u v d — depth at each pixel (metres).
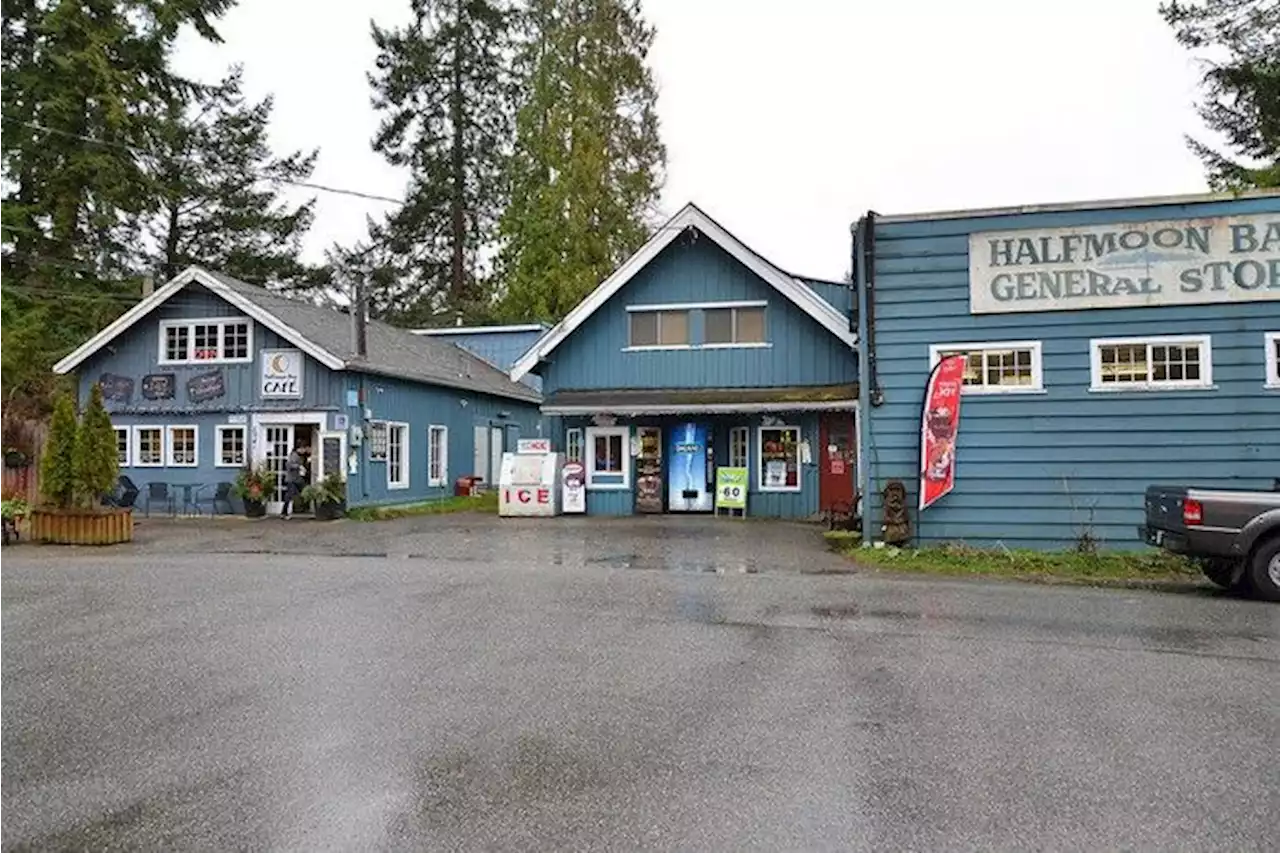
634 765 4.58
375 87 41.97
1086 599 9.73
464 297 42.06
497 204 42.00
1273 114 22.94
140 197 30.94
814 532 16.72
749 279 20.16
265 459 21.89
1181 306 12.99
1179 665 6.69
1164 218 13.12
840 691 5.95
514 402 31.17
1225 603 9.52
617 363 20.73
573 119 33.12
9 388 24.91
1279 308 12.69
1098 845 3.70
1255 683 6.18
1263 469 12.66
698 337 20.39
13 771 4.49
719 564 12.49
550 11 34.16
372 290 42.22
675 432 20.61
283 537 16.42
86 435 15.80
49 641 7.36
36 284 28.53
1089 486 13.20
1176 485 12.34
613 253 33.16
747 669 6.51
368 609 8.83
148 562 12.75
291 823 3.89
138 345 22.64
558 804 4.09
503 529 17.59
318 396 21.50
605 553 13.74
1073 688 6.04
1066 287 13.36
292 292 38.19
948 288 13.76
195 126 34.03
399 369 23.08
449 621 8.23
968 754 4.75
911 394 13.86
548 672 6.39
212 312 22.19
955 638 7.63
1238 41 22.95
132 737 4.99
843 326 19.14
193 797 4.16
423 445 24.92
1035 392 13.39
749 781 4.37
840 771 4.50
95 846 3.67
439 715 5.38
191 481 22.11
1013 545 13.40
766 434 20.12
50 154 28.48
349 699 5.70
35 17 28.77
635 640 7.45
